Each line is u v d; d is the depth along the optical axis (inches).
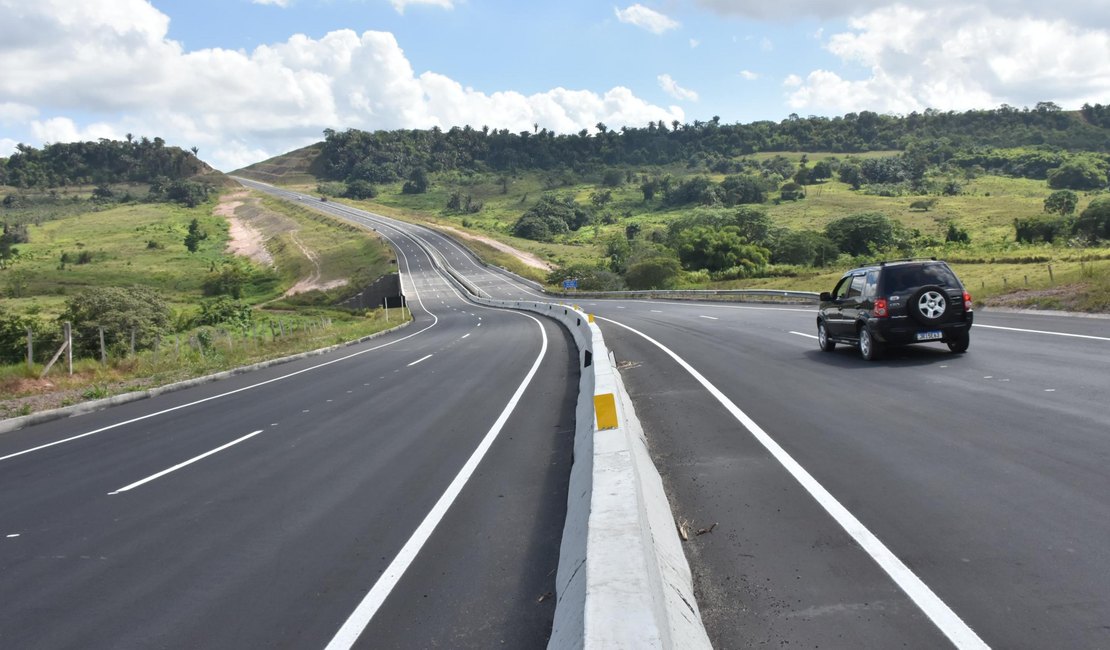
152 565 231.6
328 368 936.3
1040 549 190.4
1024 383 417.7
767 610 169.5
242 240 6461.6
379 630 176.6
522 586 197.9
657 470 301.4
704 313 1446.9
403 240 6122.1
